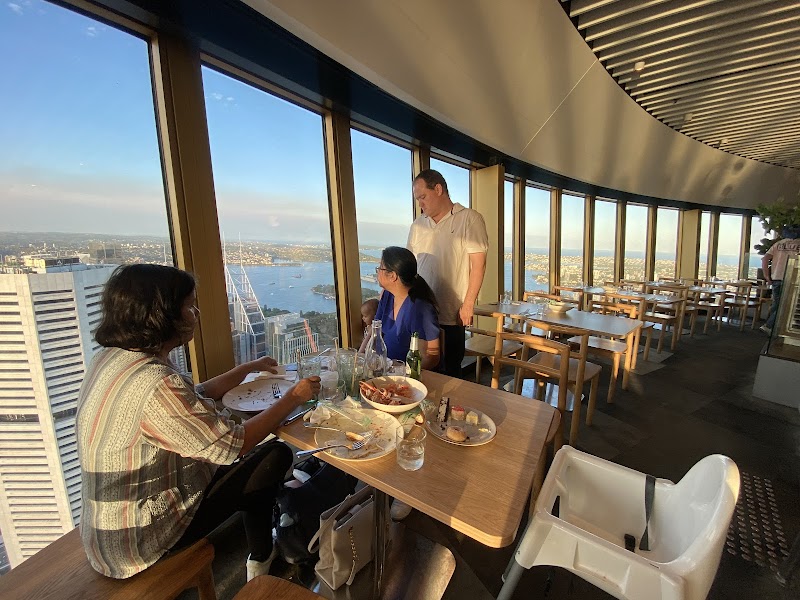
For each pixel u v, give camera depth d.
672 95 3.51
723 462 0.82
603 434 2.31
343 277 2.39
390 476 0.82
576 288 4.91
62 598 0.80
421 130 2.78
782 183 7.24
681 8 2.14
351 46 1.61
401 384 1.22
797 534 1.50
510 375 3.44
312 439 0.97
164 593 0.83
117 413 0.79
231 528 1.55
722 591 1.24
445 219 2.13
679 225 7.68
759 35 2.47
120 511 0.82
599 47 2.64
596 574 0.77
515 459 0.90
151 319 0.82
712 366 3.69
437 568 1.32
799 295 2.69
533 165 4.27
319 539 1.27
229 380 1.28
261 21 1.59
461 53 2.05
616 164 4.68
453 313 2.17
